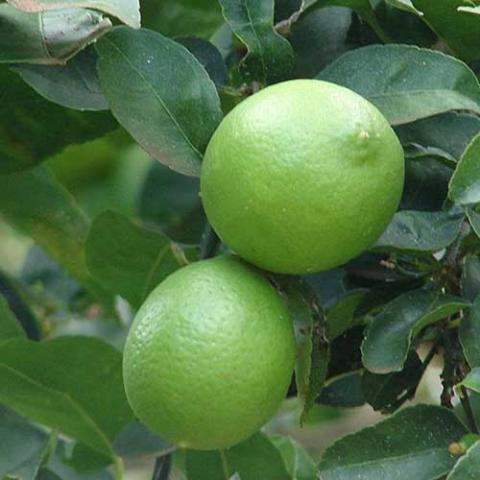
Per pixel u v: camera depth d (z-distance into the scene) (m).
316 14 0.91
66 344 0.90
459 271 0.87
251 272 0.83
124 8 0.82
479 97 0.84
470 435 0.84
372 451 0.85
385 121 0.82
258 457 0.91
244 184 0.81
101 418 0.92
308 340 0.84
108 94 0.85
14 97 0.91
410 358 0.90
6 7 0.86
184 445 0.82
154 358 0.82
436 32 0.88
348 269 0.89
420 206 0.87
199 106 0.85
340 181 0.81
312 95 0.81
